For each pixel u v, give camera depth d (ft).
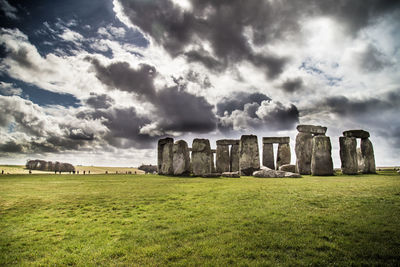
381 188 45.32
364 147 105.09
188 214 34.60
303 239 23.61
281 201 38.63
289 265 19.33
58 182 80.64
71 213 37.37
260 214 32.12
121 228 30.09
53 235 28.40
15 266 21.26
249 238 24.62
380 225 25.93
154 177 98.63
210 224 29.35
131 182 77.66
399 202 34.22
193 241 24.89
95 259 22.03
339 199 37.70
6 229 30.50
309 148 106.11
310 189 47.91
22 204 43.34
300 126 107.34
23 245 25.70
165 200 44.93
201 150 101.09
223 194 47.42
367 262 19.12
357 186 49.67
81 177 104.22
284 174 85.66
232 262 20.27
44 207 41.11
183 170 103.19
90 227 30.73
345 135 106.32
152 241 25.40
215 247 23.09
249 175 107.65
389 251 20.43
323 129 110.01
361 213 30.27
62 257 22.81
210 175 92.22
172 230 28.27
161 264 20.56
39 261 22.16
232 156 129.39
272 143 127.95
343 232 24.76
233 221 30.01
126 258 21.97
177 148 107.04
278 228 26.78
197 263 20.34
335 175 92.27
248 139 113.29
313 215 30.37
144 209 38.70
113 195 51.19
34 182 80.89
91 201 45.27
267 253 21.31
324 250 21.48
